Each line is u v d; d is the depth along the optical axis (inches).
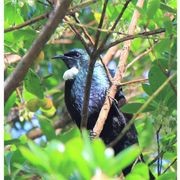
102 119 467.5
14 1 441.1
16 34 437.7
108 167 236.7
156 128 379.2
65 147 247.1
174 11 399.5
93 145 240.4
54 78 654.5
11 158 323.0
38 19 374.0
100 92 533.6
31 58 308.2
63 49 647.8
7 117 565.0
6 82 305.0
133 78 619.5
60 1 323.9
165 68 386.9
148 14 362.6
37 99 468.8
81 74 550.6
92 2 389.4
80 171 239.9
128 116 513.7
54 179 242.7
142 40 539.2
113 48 593.6
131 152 235.8
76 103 547.8
